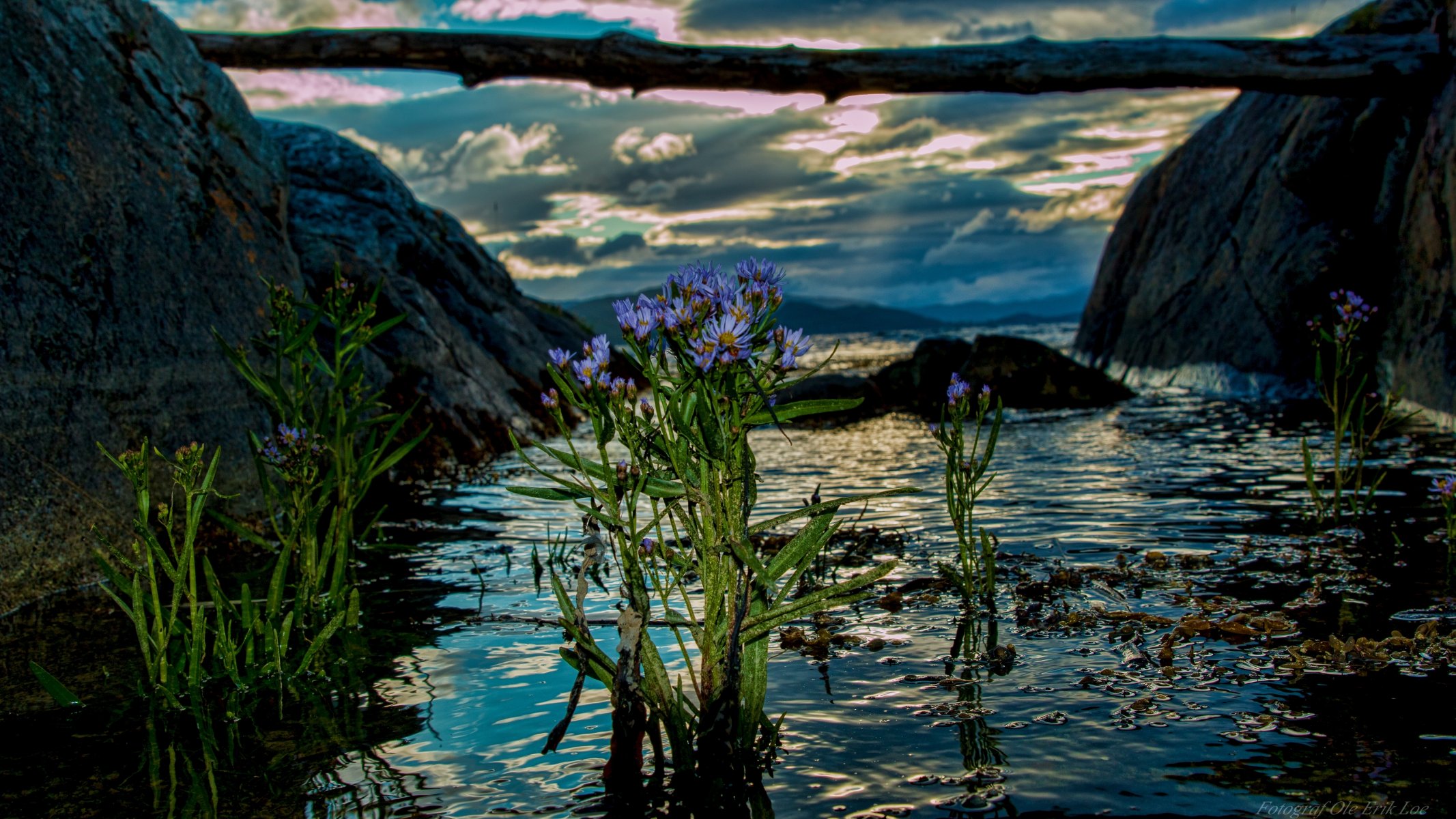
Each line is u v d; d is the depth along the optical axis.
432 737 2.47
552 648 3.21
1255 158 12.92
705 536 2.24
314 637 3.38
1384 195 10.42
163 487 4.74
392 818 2.04
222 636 2.93
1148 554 4.08
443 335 9.29
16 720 2.67
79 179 4.85
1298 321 11.21
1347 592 3.44
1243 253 12.55
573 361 2.23
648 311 2.17
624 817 2.01
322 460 4.45
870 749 2.30
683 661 2.98
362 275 8.65
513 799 2.11
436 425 8.09
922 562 4.21
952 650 3.03
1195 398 11.96
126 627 3.55
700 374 2.08
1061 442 8.66
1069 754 2.22
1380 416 8.87
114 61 5.48
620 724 2.16
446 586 4.10
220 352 5.52
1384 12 10.73
